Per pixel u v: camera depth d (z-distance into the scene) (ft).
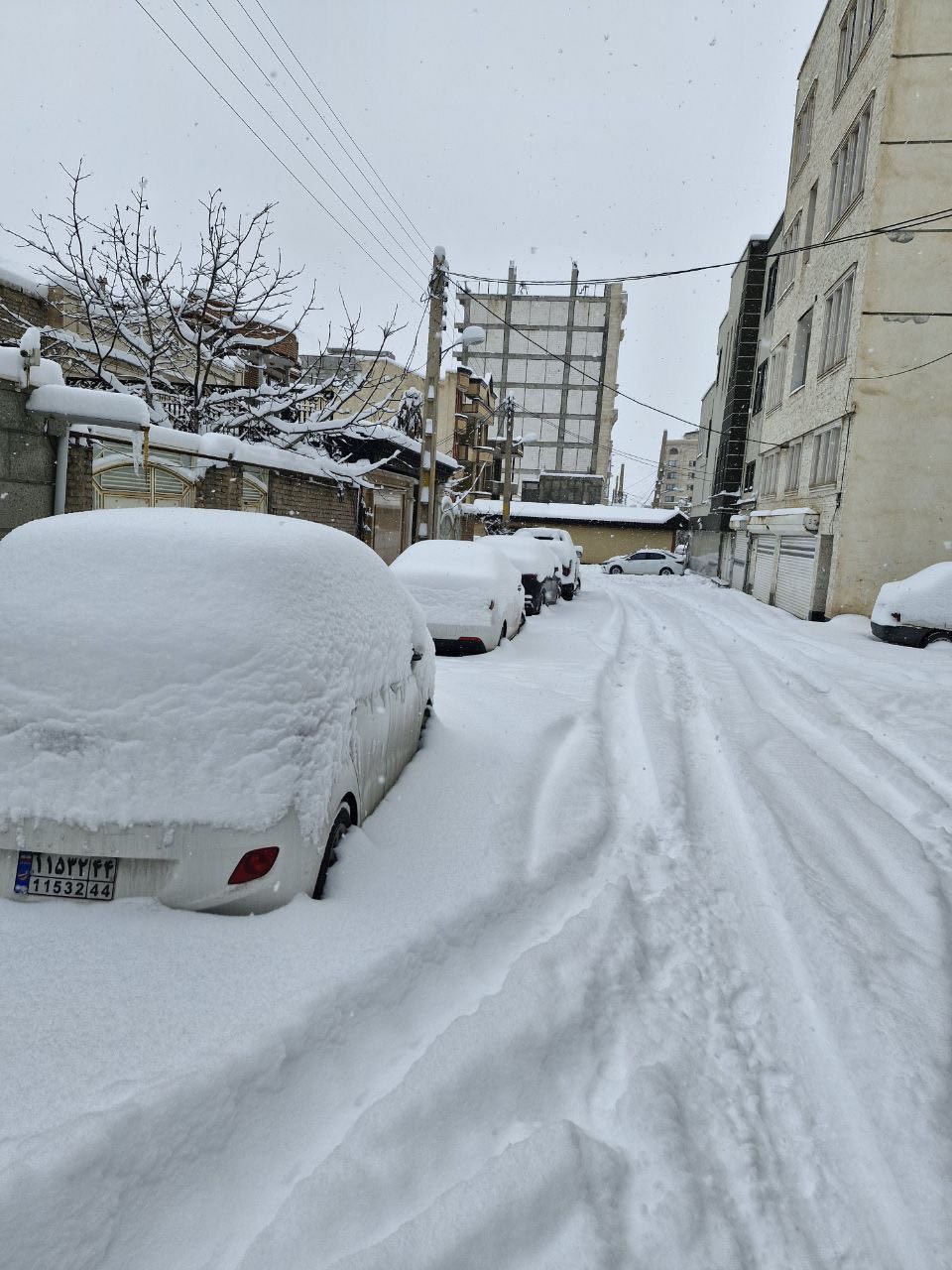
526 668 30.83
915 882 14.39
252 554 11.36
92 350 42.22
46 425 24.39
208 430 46.11
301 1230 6.39
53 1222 5.90
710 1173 7.75
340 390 50.34
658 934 12.10
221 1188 6.72
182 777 9.56
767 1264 6.88
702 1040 9.75
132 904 9.54
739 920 12.73
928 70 51.06
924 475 53.88
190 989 8.47
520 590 40.16
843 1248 7.10
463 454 158.20
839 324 59.47
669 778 18.70
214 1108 7.14
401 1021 9.14
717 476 126.52
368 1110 7.63
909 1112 8.68
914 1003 10.66
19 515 24.17
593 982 10.40
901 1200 7.61
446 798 14.99
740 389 116.37
